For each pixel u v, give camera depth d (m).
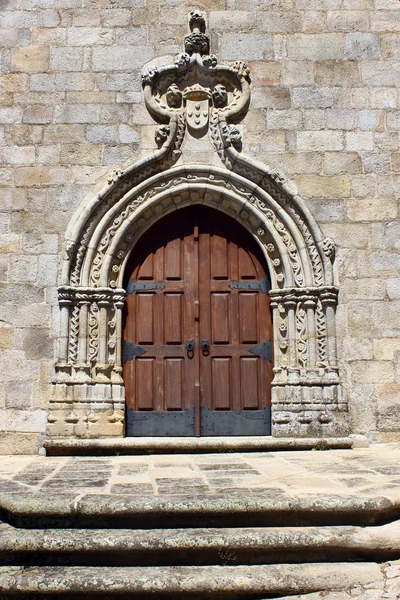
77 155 7.12
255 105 7.28
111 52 7.32
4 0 7.40
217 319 7.16
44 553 3.44
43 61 7.29
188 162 7.18
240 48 7.38
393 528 3.60
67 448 6.26
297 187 7.13
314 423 6.54
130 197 7.02
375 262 7.00
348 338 6.86
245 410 6.97
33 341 6.76
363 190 7.13
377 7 7.44
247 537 3.41
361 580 3.25
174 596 3.22
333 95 7.31
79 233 6.89
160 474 4.81
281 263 7.06
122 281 7.08
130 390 6.97
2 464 5.69
